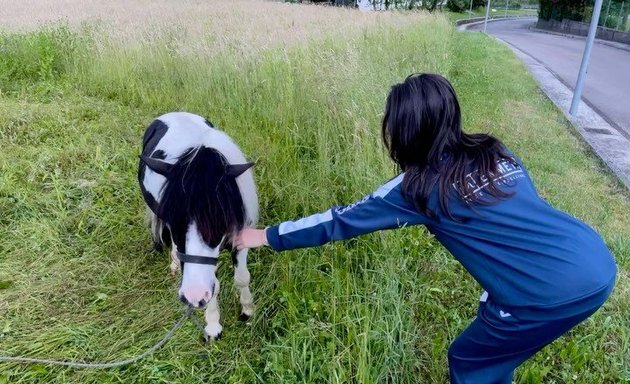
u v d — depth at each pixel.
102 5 11.76
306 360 2.33
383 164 3.51
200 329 2.52
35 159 4.38
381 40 8.46
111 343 2.52
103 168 4.18
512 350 1.70
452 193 1.56
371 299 2.57
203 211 1.88
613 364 2.35
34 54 7.42
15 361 2.36
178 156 2.19
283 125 4.47
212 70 5.91
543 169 4.78
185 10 11.24
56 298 2.83
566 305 1.53
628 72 12.22
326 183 3.56
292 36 6.95
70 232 3.47
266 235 1.90
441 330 2.57
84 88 6.66
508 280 1.58
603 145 5.69
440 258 3.11
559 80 10.16
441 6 40.53
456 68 9.84
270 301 2.79
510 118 6.43
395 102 1.61
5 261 3.12
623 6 23.92
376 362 2.27
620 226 3.75
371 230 1.73
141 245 3.32
